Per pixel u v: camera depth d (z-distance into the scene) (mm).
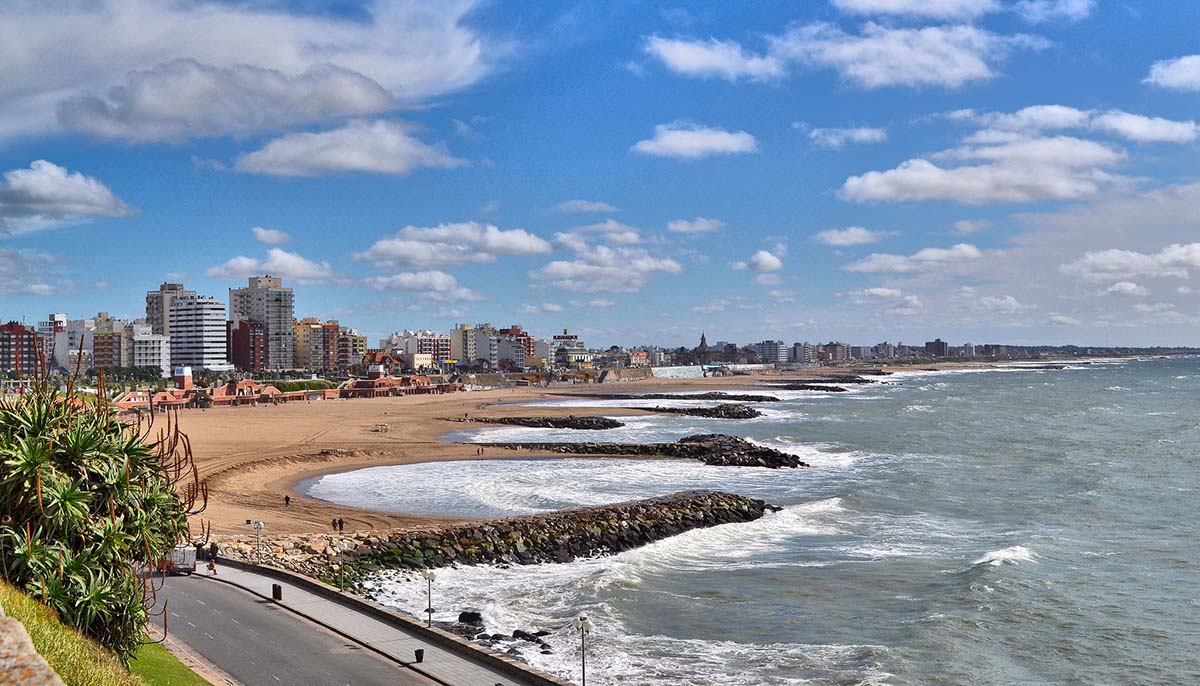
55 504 25969
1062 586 56781
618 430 168500
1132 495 90125
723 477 105500
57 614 25531
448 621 50438
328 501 87438
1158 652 46000
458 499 89188
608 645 46812
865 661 44562
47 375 29359
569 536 70188
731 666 44031
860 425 177375
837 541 71312
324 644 41250
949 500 88812
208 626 43000
